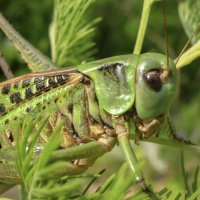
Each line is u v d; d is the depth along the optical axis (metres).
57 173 0.14
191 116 0.54
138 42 0.16
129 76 0.16
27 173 0.13
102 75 0.16
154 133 0.16
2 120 0.16
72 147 0.15
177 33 0.66
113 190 0.12
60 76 0.16
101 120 0.16
